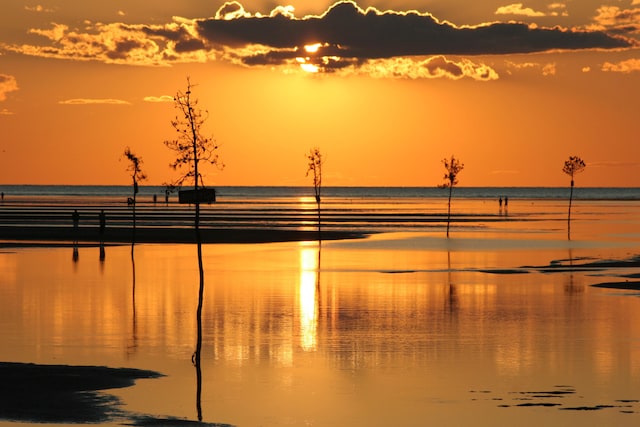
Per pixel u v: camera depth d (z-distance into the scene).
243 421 36.72
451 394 41.47
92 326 59.84
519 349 52.28
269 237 161.50
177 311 67.00
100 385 42.56
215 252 127.69
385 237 164.00
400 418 37.34
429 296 76.88
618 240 157.12
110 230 177.25
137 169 115.62
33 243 142.50
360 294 78.19
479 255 123.44
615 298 75.75
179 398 40.31
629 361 48.84
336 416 37.56
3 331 57.66
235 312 66.75
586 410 38.69
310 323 61.72
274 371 46.09
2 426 35.25
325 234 171.62
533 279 91.44
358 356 50.09
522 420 37.09
